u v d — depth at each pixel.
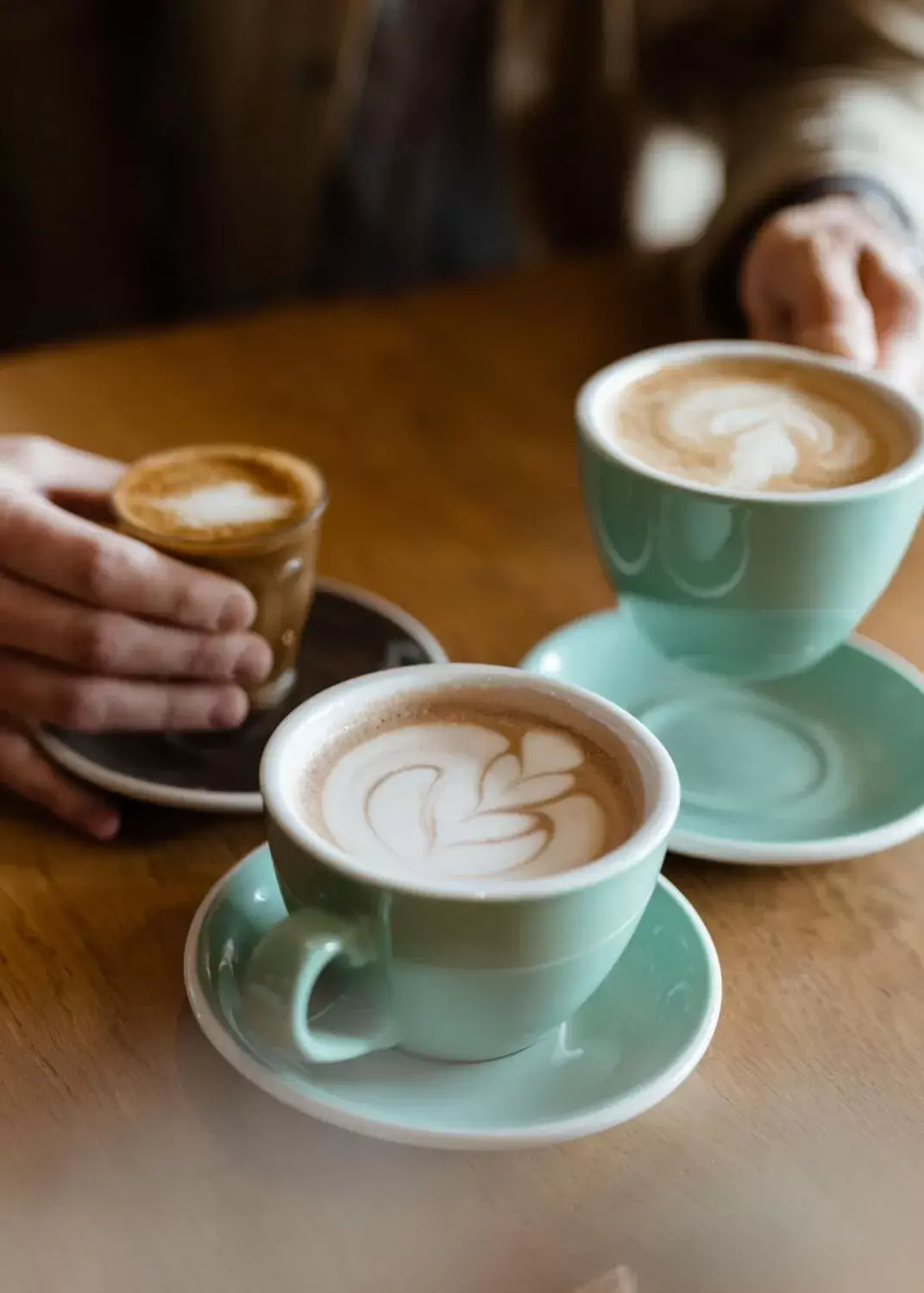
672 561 0.61
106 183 1.33
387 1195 0.52
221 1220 0.52
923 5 1.00
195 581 0.63
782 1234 0.52
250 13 1.17
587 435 0.63
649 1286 0.51
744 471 0.62
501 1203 0.52
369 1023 0.54
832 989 0.58
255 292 1.33
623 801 0.54
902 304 0.75
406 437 0.83
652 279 0.96
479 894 0.50
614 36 1.11
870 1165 0.53
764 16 1.08
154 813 0.63
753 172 0.88
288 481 0.70
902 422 0.64
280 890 0.55
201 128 1.26
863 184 0.85
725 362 0.68
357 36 1.16
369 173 1.29
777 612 0.61
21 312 1.38
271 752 0.53
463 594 0.73
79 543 0.63
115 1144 0.53
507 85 1.16
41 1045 0.56
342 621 0.70
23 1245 0.51
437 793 0.54
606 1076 0.53
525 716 0.56
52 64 1.25
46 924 0.59
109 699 0.63
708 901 0.60
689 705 0.67
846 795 0.63
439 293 0.95
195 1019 0.56
